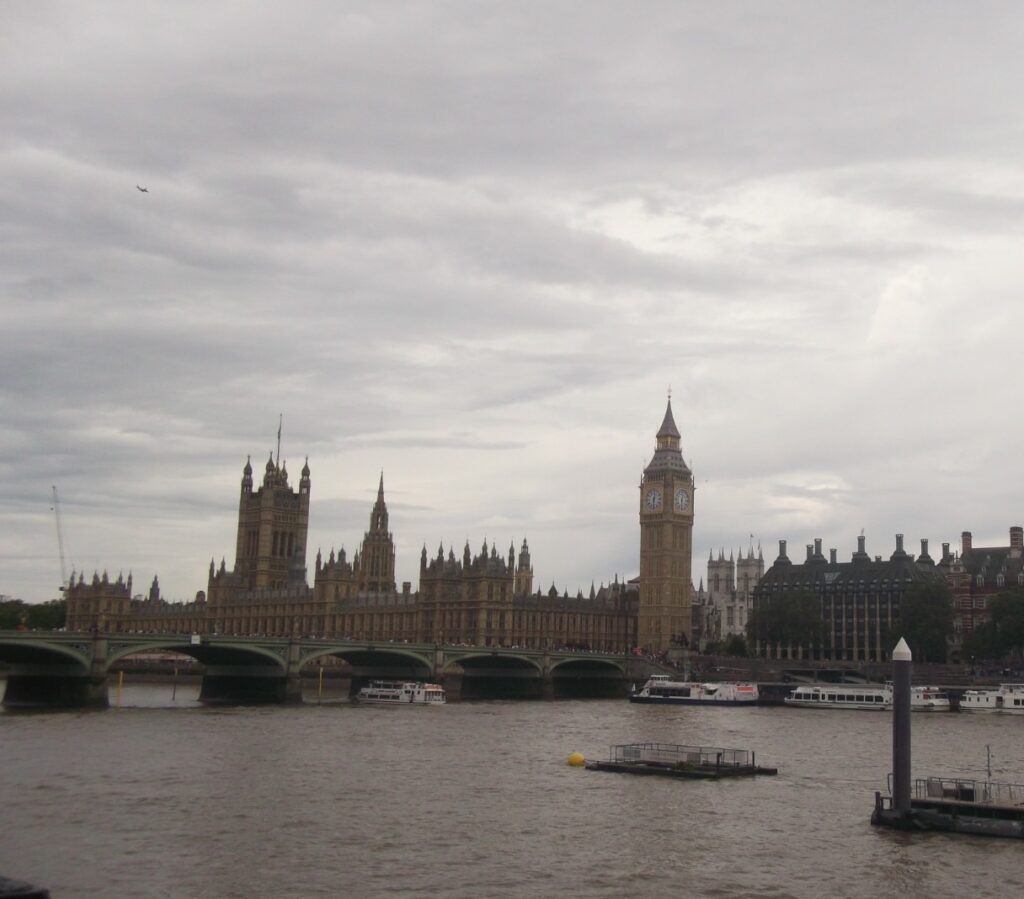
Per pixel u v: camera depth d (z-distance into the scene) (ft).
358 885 237.66
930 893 240.12
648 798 336.49
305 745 451.53
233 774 367.45
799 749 482.69
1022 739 539.29
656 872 252.42
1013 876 251.60
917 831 292.20
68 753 407.03
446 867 252.83
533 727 569.23
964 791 305.94
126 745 432.66
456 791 345.31
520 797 336.08
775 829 294.66
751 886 242.99
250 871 245.86
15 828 280.10
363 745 458.09
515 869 252.62
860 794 349.00
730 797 339.98
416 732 520.83
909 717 299.99
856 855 268.00
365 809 313.53
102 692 622.54
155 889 231.50
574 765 403.95
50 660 638.12
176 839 272.10
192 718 561.84
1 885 156.46
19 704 642.22
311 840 274.57
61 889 230.48
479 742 481.46
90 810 303.07
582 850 270.46
